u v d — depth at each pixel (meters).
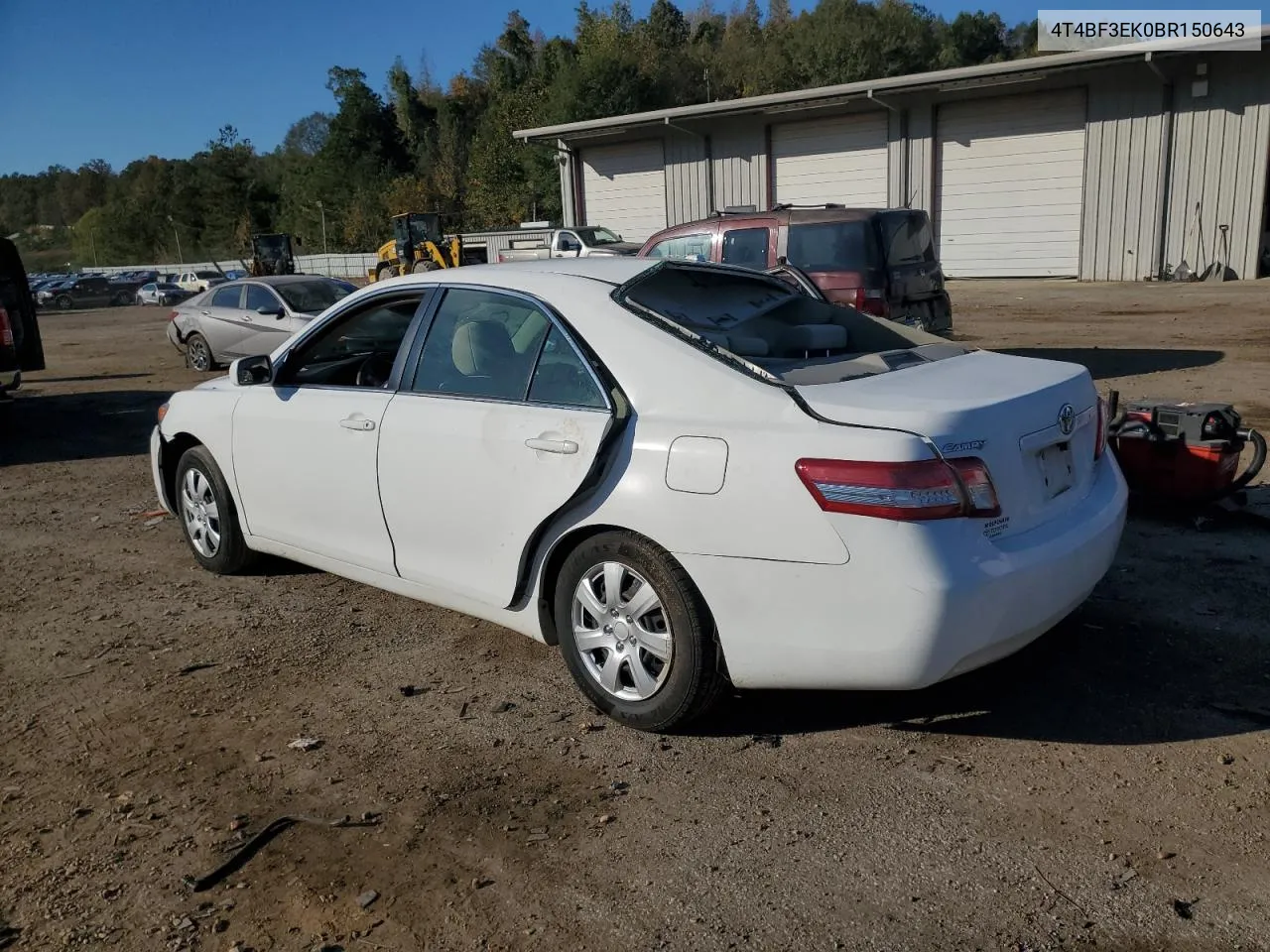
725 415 3.51
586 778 3.52
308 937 2.79
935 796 3.32
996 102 24.53
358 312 4.93
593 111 53.56
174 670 4.58
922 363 4.11
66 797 3.54
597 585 3.85
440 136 82.31
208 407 5.52
